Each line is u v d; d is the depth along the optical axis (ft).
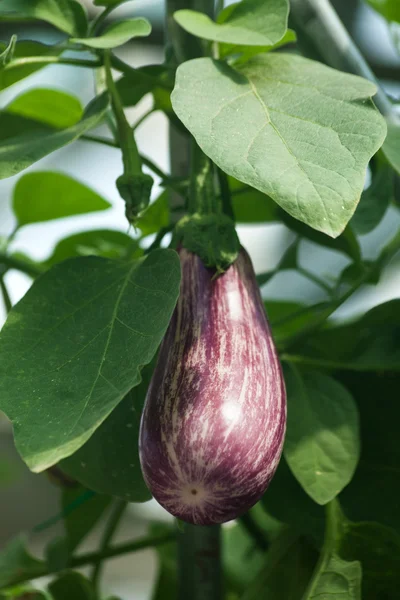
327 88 2.00
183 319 2.00
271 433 1.89
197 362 1.93
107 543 3.01
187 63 2.05
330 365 2.54
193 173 2.17
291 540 2.72
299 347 2.74
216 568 2.72
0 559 3.06
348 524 2.31
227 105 1.96
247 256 2.11
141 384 2.15
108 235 3.41
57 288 2.03
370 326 2.82
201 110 1.93
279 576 2.69
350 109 1.92
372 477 2.55
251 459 1.85
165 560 3.34
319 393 2.37
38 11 2.29
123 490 2.24
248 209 3.19
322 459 2.26
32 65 2.56
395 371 2.62
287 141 1.89
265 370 1.95
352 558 2.30
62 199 3.51
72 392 1.83
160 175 2.75
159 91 2.72
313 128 1.91
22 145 2.10
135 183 2.15
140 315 1.93
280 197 1.79
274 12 2.18
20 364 1.90
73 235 3.38
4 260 3.14
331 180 1.82
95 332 1.93
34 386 1.86
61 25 2.31
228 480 1.84
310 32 2.71
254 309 2.04
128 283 2.00
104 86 2.59
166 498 1.88
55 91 3.13
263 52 2.25
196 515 1.88
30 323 1.98
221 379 1.90
